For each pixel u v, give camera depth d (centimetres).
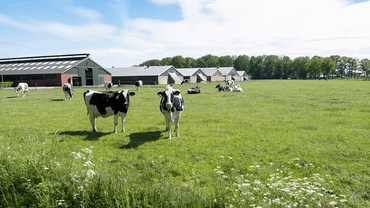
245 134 980
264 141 872
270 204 350
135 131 1052
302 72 15762
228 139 905
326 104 1794
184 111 1608
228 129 1074
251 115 1420
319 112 1467
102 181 450
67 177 459
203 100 2236
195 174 575
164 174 573
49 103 2067
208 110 1641
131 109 1717
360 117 1273
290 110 1573
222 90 3397
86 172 466
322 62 14225
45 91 3606
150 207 387
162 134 996
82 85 5706
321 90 3241
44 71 5322
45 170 477
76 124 1202
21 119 1331
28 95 2877
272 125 1141
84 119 1338
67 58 6222
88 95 1016
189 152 754
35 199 427
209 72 10325
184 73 9069
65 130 1068
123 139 913
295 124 1152
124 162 654
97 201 409
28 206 424
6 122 1245
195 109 1692
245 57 17975
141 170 596
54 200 416
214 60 18788
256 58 17362
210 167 626
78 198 423
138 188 442
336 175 566
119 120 1315
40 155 535
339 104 1777
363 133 948
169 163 650
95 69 6109
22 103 2064
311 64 14738
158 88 4428
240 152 746
